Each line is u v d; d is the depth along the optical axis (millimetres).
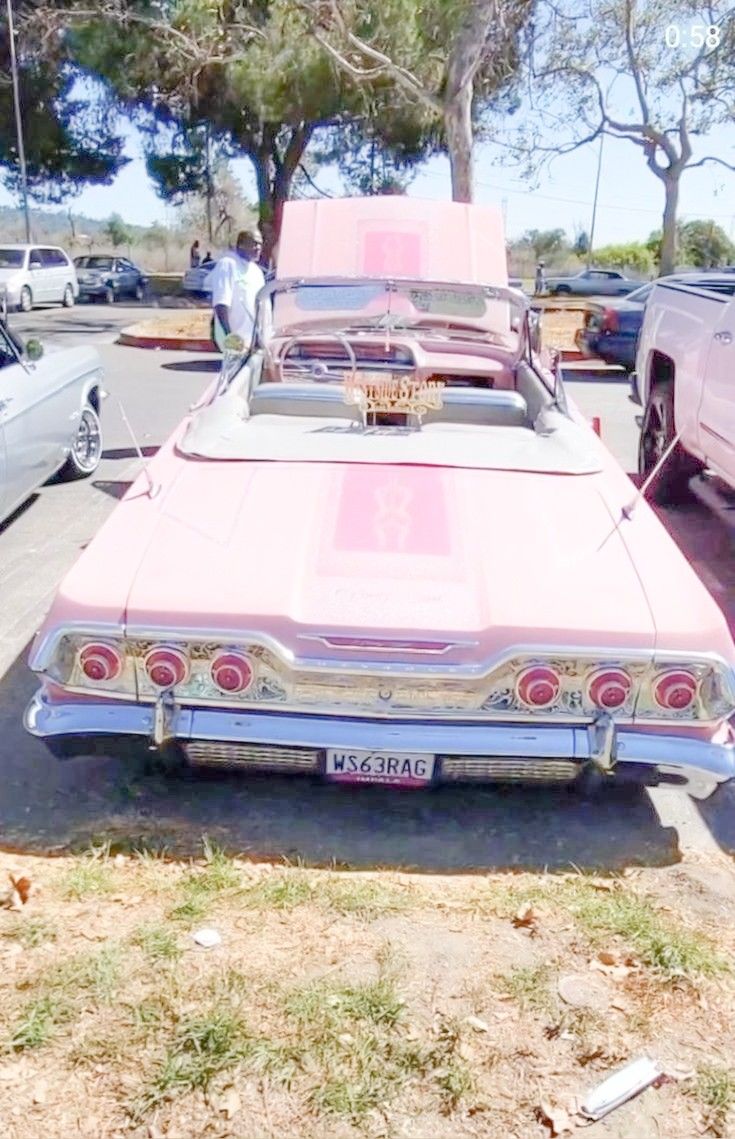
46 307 25438
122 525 3531
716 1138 2305
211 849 3254
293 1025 2539
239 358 5402
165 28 21562
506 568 3328
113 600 3119
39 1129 2244
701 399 6062
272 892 3039
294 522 3551
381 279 5574
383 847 3316
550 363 5359
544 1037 2547
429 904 3035
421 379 5199
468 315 5984
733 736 3229
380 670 3059
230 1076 2395
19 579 5566
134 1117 2283
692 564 6145
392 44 18344
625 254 56156
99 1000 2594
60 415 6742
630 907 3047
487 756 3119
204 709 3152
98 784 3629
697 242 55219
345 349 5961
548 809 3572
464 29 15734
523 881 3176
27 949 2768
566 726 3135
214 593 3146
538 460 4117
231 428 4320
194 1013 2562
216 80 28859
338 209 8062
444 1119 2318
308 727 3117
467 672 3061
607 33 24484
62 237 50812
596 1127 2318
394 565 3318
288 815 3467
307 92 27641
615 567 3363
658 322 7164
